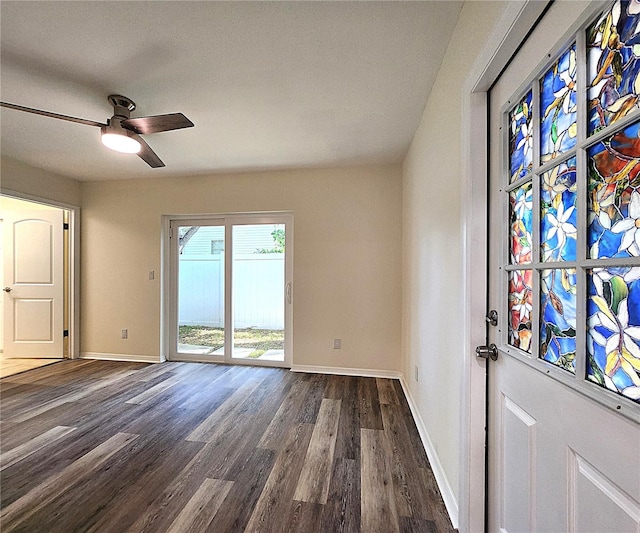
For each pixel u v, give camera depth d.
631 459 0.64
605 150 0.72
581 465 0.77
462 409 1.34
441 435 1.72
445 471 1.63
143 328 4.08
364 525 1.43
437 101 1.89
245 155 3.26
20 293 4.16
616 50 0.69
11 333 4.16
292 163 3.51
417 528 1.42
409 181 2.99
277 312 3.91
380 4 1.38
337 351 3.64
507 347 1.15
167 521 1.45
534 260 0.99
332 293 3.65
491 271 1.27
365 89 2.04
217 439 2.16
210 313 4.09
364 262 3.59
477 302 1.30
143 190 4.07
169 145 2.99
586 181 0.78
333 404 2.76
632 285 0.65
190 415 2.53
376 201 3.57
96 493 1.62
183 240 4.15
